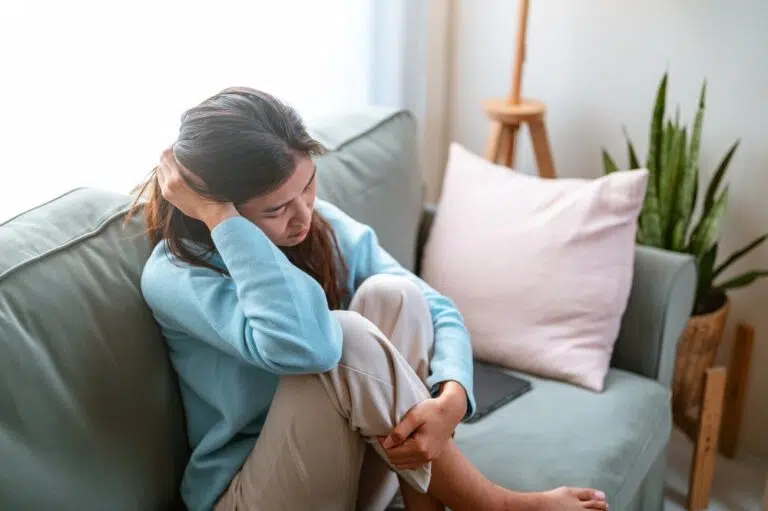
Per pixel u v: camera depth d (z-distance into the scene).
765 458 2.17
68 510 1.04
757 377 2.14
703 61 2.01
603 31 2.13
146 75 1.53
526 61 2.29
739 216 2.06
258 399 1.18
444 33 2.38
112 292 1.16
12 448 0.99
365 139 1.70
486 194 1.76
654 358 1.66
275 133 1.06
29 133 1.37
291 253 1.26
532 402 1.54
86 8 1.40
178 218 1.17
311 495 1.13
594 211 1.64
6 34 1.31
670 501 1.98
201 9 1.60
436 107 2.46
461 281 1.71
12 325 1.04
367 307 1.23
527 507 1.21
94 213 1.24
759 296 2.07
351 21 1.94
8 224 1.16
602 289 1.62
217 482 1.18
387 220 1.68
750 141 2.00
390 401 1.12
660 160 1.90
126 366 1.14
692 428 1.97
